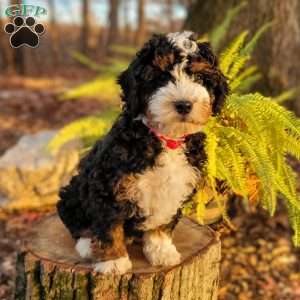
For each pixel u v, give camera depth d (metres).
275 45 1.55
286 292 1.27
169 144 0.74
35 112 3.04
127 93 0.75
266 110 0.94
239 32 1.55
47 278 0.82
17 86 3.85
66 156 1.65
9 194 1.65
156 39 0.76
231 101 0.94
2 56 4.50
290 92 1.42
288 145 0.96
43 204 1.66
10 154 1.73
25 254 0.86
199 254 0.86
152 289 0.79
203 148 0.81
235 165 0.92
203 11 1.64
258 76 1.27
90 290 0.79
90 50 5.96
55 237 0.92
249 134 0.97
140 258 0.83
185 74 0.75
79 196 0.83
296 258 1.39
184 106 0.70
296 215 0.97
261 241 1.43
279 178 0.93
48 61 5.35
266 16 1.55
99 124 1.21
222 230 1.10
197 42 0.78
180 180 0.76
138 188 0.74
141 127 0.74
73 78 4.41
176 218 0.82
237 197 1.46
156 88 0.73
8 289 1.25
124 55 5.40
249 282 1.30
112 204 0.75
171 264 0.82
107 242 0.77
